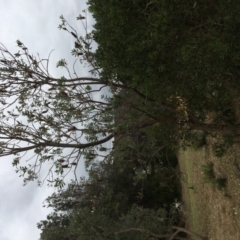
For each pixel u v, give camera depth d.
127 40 4.79
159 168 7.87
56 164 6.01
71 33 6.18
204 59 4.50
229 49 4.33
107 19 5.02
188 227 16.03
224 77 5.07
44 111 6.27
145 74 5.05
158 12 4.18
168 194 19.28
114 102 6.26
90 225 12.27
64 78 6.34
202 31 4.34
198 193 13.92
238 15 4.11
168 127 6.39
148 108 6.52
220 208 10.87
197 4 4.09
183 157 17.31
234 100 6.31
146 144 7.32
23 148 6.21
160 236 12.62
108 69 5.83
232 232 9.73
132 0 4.57
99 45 5.79
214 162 11.12
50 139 6.34
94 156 6.41
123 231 11.86
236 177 9.33
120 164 7.77
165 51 4.63
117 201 16.27
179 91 5.32
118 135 6.52
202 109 5.85
